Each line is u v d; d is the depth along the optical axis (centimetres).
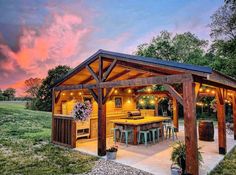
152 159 532
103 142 576
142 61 466
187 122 388
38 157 572
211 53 1834
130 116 847
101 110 581
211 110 1772
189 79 388
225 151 574
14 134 945
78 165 496
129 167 473
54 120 772
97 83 600
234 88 721
